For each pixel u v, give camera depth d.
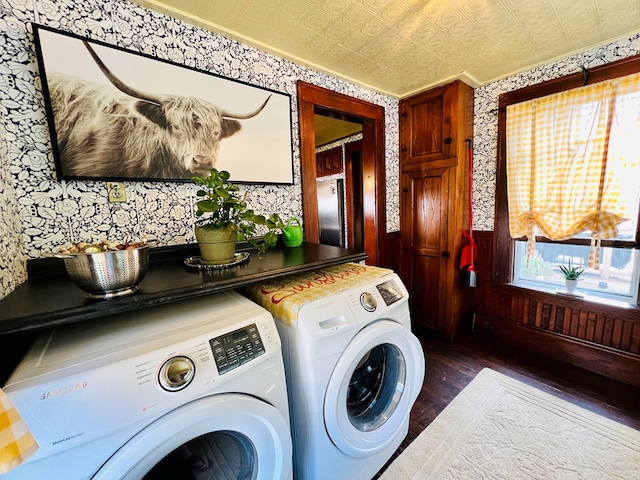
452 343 2.35
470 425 1.46
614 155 1.66
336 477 1.03
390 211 2.55
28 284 0.93
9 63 0.95
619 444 1.30
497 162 2.22
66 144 1.04
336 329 0.97
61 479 0.51
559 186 1.87
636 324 1.71
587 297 1.91
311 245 1.72
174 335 0.73
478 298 2.49
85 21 1.07
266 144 1.60
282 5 1.24
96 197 1.14
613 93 1.63
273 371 0.82
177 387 0.64
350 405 1.18
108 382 0.58
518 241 2.28
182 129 1.30
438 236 2.39
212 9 1.25
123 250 0.77
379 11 1.30
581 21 1.43
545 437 1.36
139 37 1.19
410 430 1.44
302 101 1.79
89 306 0.70
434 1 1.25
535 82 1.96
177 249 1.33
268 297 1.08
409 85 2.21
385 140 2.42
